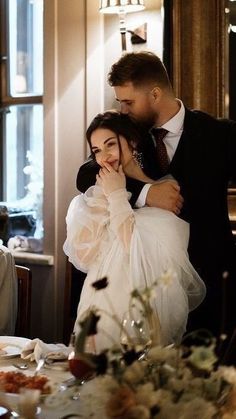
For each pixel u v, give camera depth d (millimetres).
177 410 1188
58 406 1312
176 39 3104
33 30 3752
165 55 3117
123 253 1934
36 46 3742
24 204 3764
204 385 1236
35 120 3764
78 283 3121
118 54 3270
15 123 3854
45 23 3467
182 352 1277
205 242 2178
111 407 1180
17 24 3832
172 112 2191
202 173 2189
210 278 2174
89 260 1991
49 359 1987
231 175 2252
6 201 3920
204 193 2189
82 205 2016
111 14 3277
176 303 1903
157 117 2182
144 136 2180
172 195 2043
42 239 3605
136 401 1182
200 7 3059
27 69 3795
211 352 1194
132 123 2064
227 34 3053
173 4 3094
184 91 3117
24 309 2791
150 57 2143
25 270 2809
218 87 3072
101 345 1795
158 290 1866
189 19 3080
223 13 3043
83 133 3389
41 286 3561
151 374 1238
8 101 3867
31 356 2031
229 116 3080
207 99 3096
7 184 3914
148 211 1983
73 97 3414
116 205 1941
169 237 1921
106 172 1995
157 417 1188
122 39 3133
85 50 3357
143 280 1883
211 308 2182
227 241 2232
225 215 2262
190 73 3100
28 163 3799
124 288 1899
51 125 3486
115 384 1209
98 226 1971
